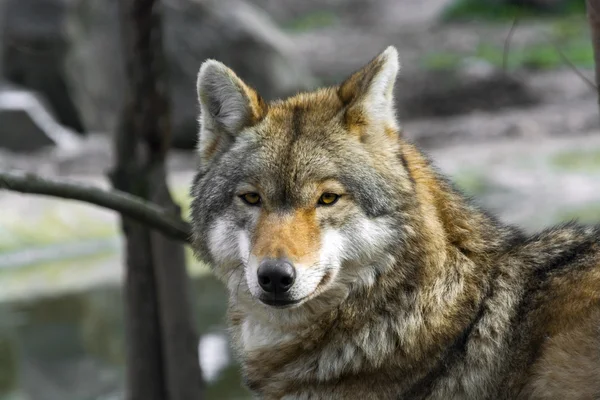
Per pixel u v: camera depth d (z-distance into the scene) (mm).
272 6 61719
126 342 11789
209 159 8281
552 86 37469
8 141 32500
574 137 30609
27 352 17078
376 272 7598
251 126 8016
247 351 8094
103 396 14930
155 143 10906
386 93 7973
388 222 7605
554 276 7488
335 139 7750
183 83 33438
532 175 26438
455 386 7465
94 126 35344
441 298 7555
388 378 7543
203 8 34406
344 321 7633
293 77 36000
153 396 11680
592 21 7125
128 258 11516
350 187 7621
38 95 35000
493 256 7875
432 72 39500
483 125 33188
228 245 7863
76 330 18109
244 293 7902
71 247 23422
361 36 51875
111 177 11094
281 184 7605
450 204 8023
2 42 35188
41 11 35031
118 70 34812
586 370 6895
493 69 39000
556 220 22125
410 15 58219
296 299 7328
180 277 11195
